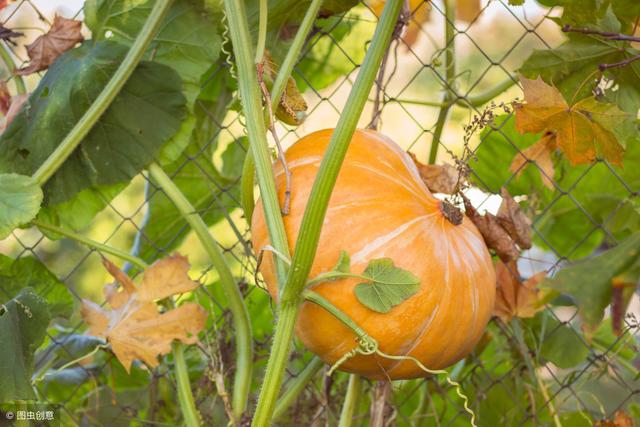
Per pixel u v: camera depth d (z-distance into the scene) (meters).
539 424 1.46
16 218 1.26
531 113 1.29
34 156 1.36
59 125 1.36
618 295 1.03
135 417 1.49
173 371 1.51
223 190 1.45
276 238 1.16
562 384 1.47
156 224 1.58
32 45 1.41
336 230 1.16
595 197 1.34
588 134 1.28
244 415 1.35
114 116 1.38
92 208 1.41
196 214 1.38
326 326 1.17
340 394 1.48
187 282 1.33
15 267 1.42
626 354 1.60
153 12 1.35
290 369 1.54
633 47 1.32
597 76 1.32
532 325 1.50
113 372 1.55
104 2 1.41
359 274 1.14
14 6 1.43
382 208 1.17
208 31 1.42
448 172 1.34
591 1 1.28
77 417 1.52
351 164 1.20
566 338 1.48
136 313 1.32
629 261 1.03
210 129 1.55
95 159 1.37
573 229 1.64
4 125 1.39
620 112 1.26
